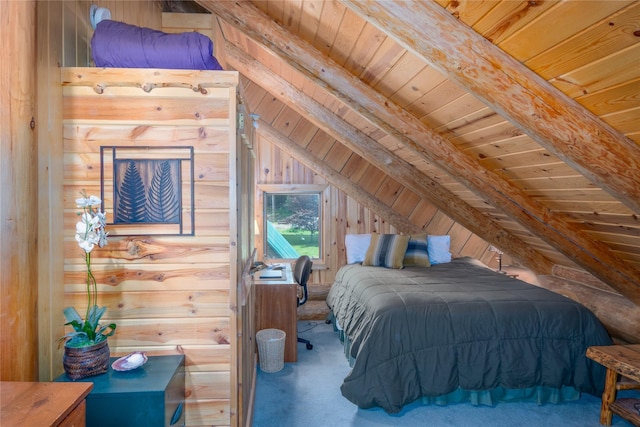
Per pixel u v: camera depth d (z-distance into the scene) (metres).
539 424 2.39
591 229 2.54
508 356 2.50
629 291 2.89
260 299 3.36
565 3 1.07
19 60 1.35
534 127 1.52
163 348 1.69
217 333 1.71
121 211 1.66
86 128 1.63
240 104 1.81
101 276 1.66
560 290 3.61
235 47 3.48
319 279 4.67
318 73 2.30
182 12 2.89
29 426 0.87
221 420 1.71
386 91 2.27
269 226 4.73
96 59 1.64
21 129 1.35
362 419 2.44
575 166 1.61
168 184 1.67
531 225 2.78
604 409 2.38
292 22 2.13
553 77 1.37
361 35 1.82
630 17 1.01
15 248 1.34
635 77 1.19
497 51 1.38
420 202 4.70
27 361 1.37
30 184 1.38
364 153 3.62
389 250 3.98
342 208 4.67
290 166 4.61
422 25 1.37
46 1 1.49
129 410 1.34
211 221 1.70
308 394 2.77
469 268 3.90
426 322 2.51
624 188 1.58
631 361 2.21
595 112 1.43
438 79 1.82
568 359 2.53
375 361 2.44
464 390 2.60
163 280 1.68
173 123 1.67
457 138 2.36
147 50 1.63
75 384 1.08
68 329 1.64
